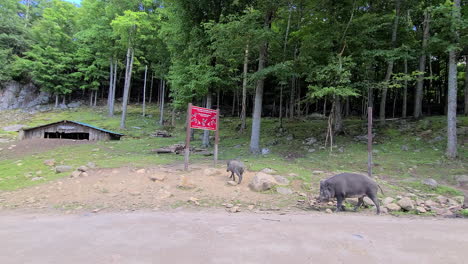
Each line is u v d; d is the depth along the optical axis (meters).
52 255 3.59
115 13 25.78
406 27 17.23
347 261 3.42
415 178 10.27
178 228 4.96
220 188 8.36
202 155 14.34
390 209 6.93
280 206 7.08
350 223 5.46
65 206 6.98
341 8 15.46
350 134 17.41
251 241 4.19
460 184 9.83
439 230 4.98
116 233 4.64
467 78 19.52
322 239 4.32
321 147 15.30
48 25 37.62
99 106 39.41
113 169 10.44
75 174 9.61
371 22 14.88
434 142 14.41
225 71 16.58
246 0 15.38
